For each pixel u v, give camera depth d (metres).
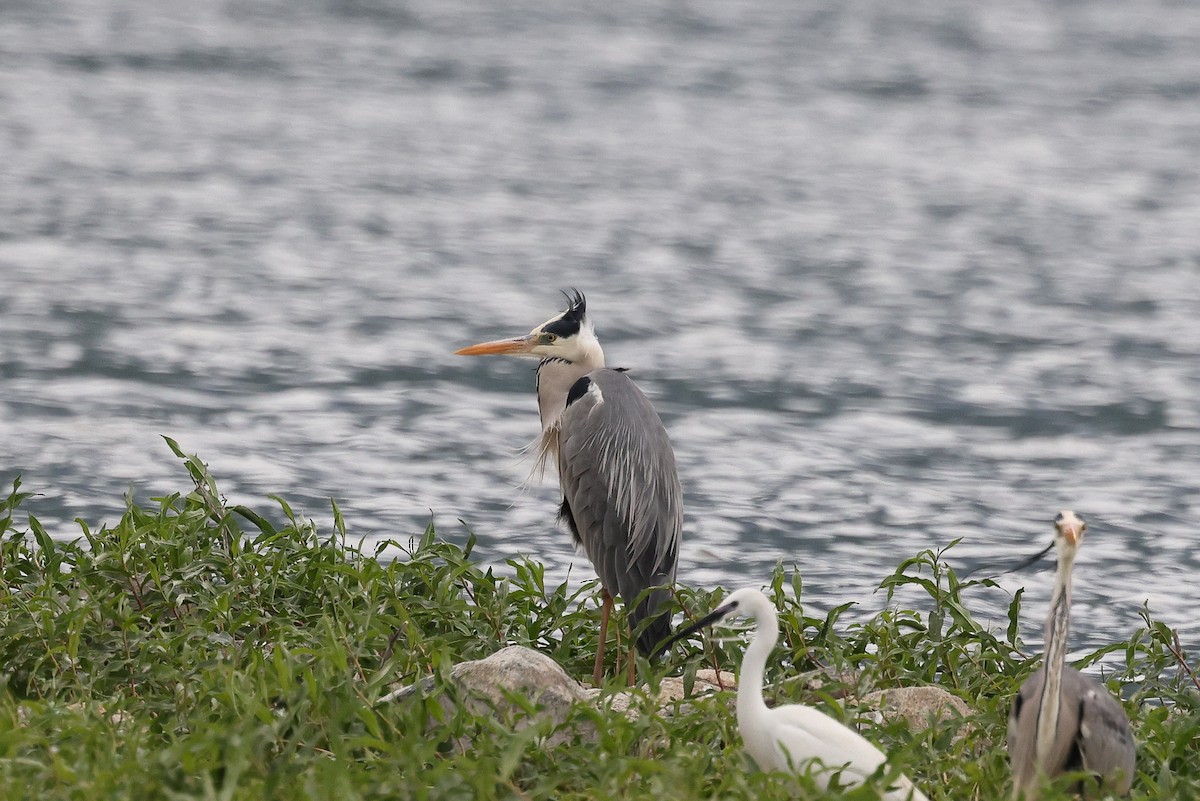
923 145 44.34
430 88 50.91
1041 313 25.69
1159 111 50.69
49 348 20.78
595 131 45.00
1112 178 39.94
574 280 27.55
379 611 8.69
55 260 26.73
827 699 7.41
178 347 21.28
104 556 9.13
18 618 8.53
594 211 34.38
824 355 22.58
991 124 47.84
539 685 7.55
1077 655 11.28
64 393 18.50
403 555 13.05
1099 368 22.05
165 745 6.84
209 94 47.44
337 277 26.84
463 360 21.50
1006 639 10.35
